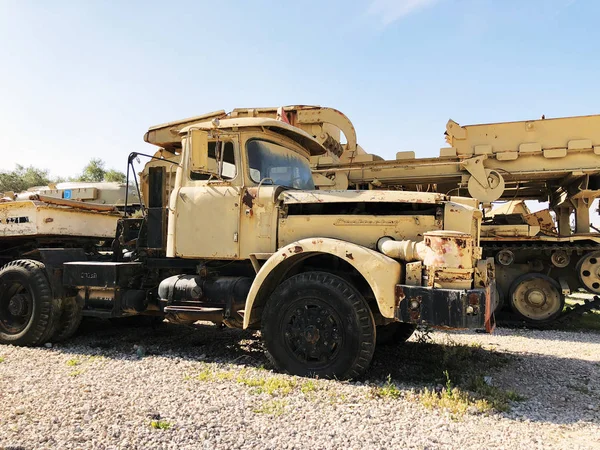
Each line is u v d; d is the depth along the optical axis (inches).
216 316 190.4
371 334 163.2
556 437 121.2
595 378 179.6
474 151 328.2
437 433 121.6
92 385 154.7
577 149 310.3
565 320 350.6
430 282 155.6
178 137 247.8
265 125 198.1
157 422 122.2
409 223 174.6
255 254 187.9
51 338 224.4
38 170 1280.8
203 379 163.9
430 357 206.2
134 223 245.0
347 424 125.6
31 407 132.3
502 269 348.2
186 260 214.4
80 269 220.7
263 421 125.9
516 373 185.5
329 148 352.5
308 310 170.7
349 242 170.6
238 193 194.5
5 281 226.8
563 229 370.9
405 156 337.4
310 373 167.6
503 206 425.4
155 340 234.7
